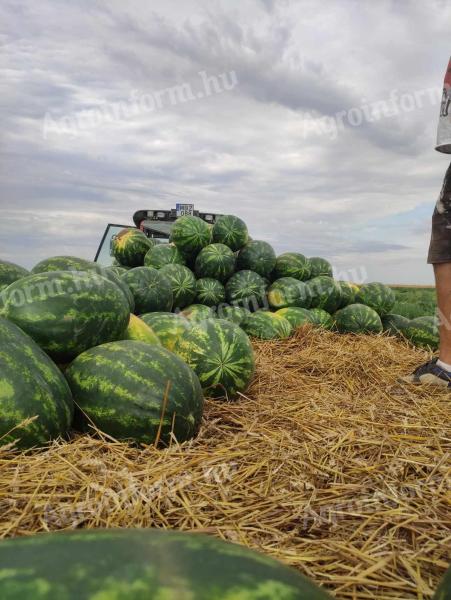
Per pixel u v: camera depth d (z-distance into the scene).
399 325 3.14
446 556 0.74
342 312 2.98
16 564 0.33
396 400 1.60
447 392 1.69
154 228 4.37
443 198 1.63
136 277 2.38
